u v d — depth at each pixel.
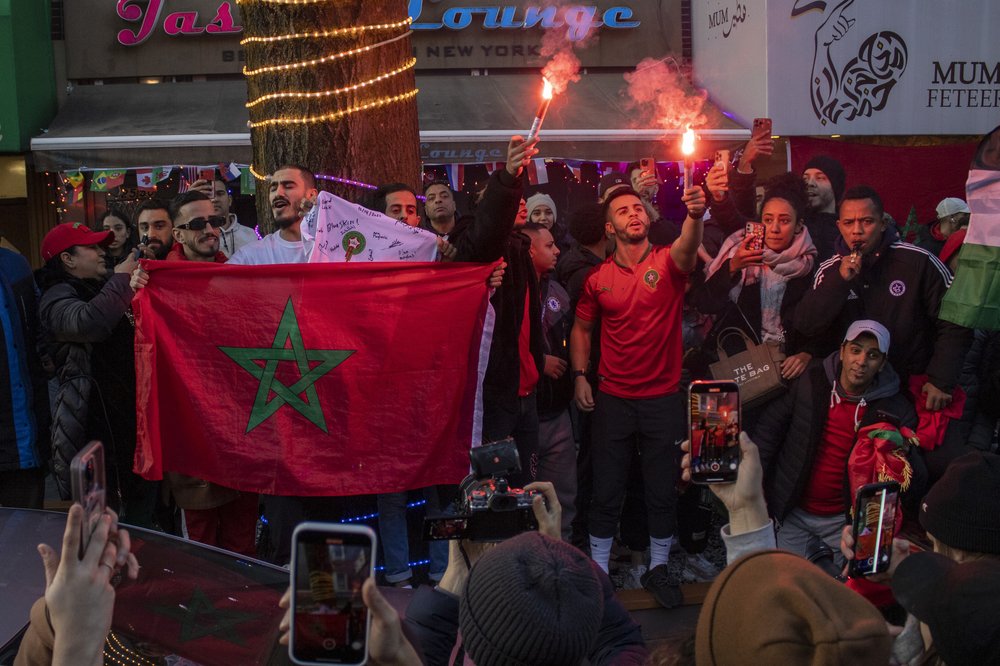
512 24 11.61
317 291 4.31
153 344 4.27
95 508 1.60
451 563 2.25
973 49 10.80
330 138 4.72
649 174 6.07
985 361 5.27
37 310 4.70
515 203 4.19
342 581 1.52
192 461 4.36
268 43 4.74
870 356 4.24
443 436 4.36
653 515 4.82
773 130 10.37
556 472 5.09
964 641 1.58
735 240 5.21
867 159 10.65
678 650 1.76
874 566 2.29
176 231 4.79
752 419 4.81
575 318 5.07
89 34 11.25
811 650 1.34
